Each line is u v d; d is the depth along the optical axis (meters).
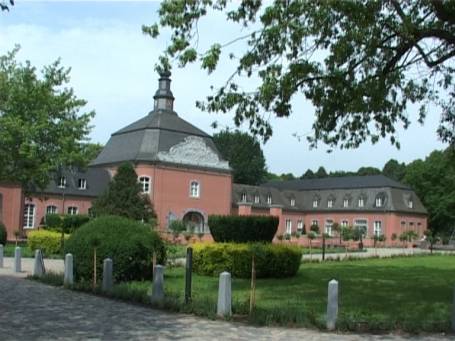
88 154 38.31
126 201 27.98
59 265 21.34
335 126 14.10
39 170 34.59
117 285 13.12
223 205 60.81
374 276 19.14
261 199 76.31
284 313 9.72
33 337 7.95
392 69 13.04
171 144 57.94
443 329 9.30
